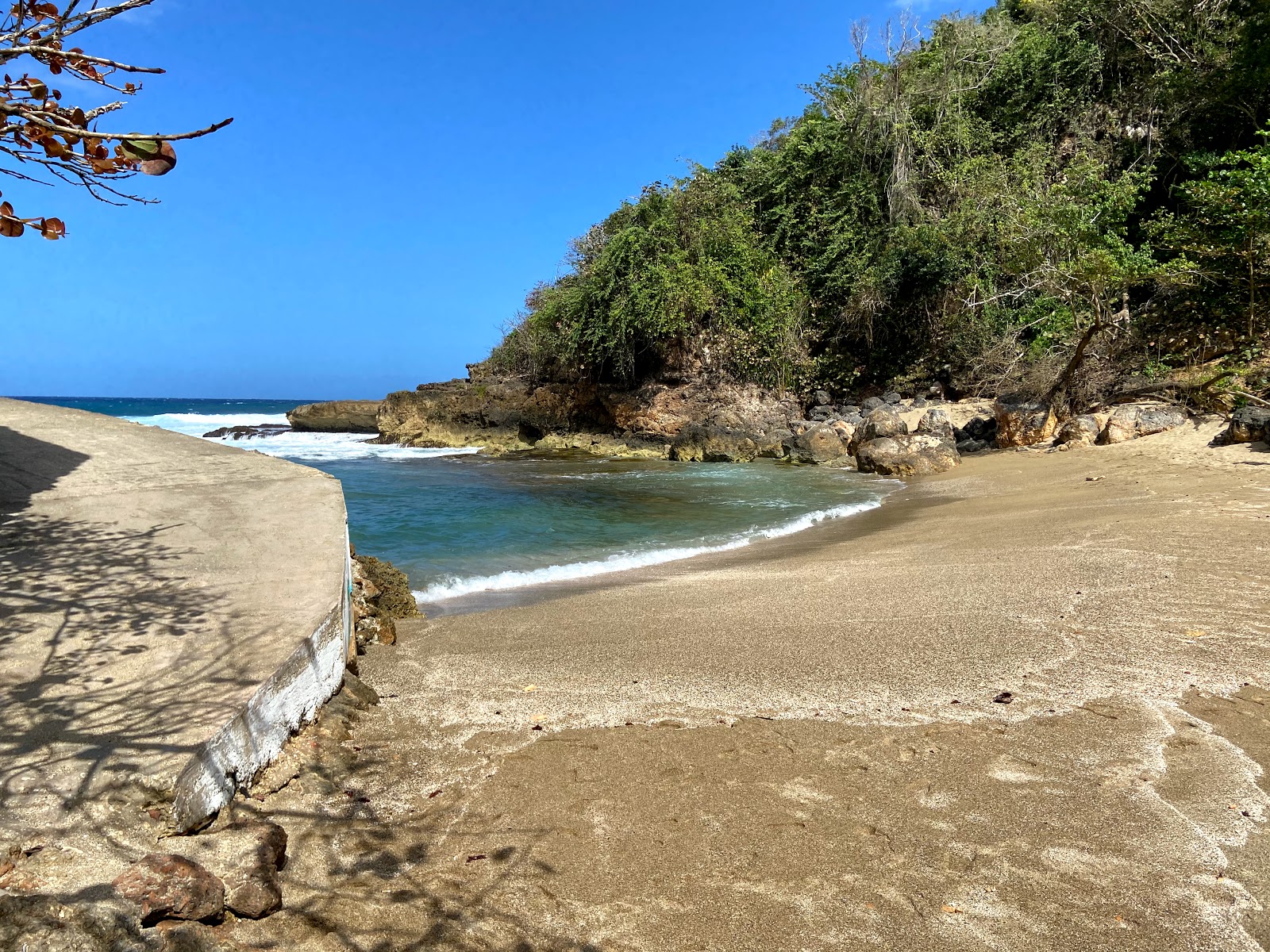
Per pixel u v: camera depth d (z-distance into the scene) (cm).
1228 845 285
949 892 263
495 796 327
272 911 250
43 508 615
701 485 1675
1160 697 416
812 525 1195
